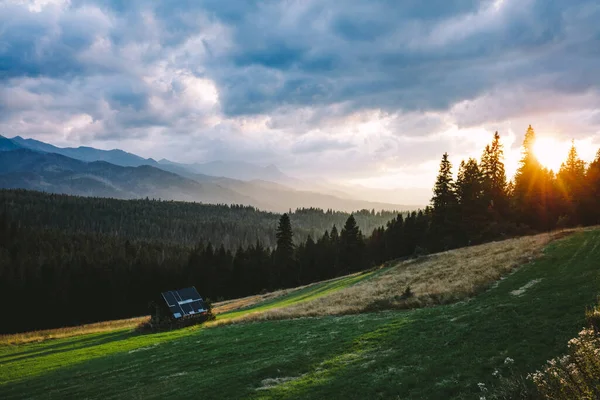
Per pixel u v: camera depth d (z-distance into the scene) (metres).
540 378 9.91
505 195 86.62
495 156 86.94
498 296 27.53
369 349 22.34
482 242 75.88
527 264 36.34
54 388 29.45
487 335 18.30
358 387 16.70
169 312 60.31
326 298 51.03
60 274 116.31
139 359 34.91
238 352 29.19
